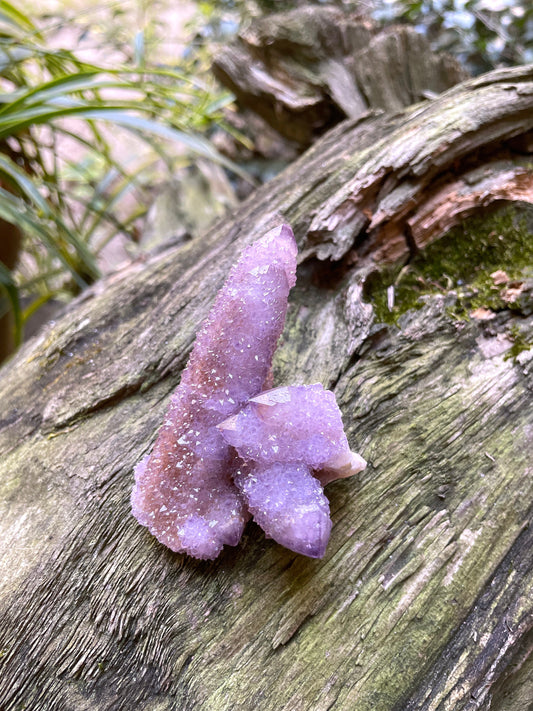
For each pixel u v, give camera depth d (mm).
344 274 141
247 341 104
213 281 141
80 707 99
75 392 132
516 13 205
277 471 99
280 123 224
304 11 204
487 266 136
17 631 104
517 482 111
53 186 228
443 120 140
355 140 159
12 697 100
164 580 106
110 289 159
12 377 142
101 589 107
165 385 131
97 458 121
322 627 100
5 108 162
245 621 101
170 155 317
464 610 101
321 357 128
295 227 143
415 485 112
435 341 126
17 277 282
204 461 103
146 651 102
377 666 96
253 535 107
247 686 96
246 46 211
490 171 143
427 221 139
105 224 329
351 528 107
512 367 122
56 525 114
